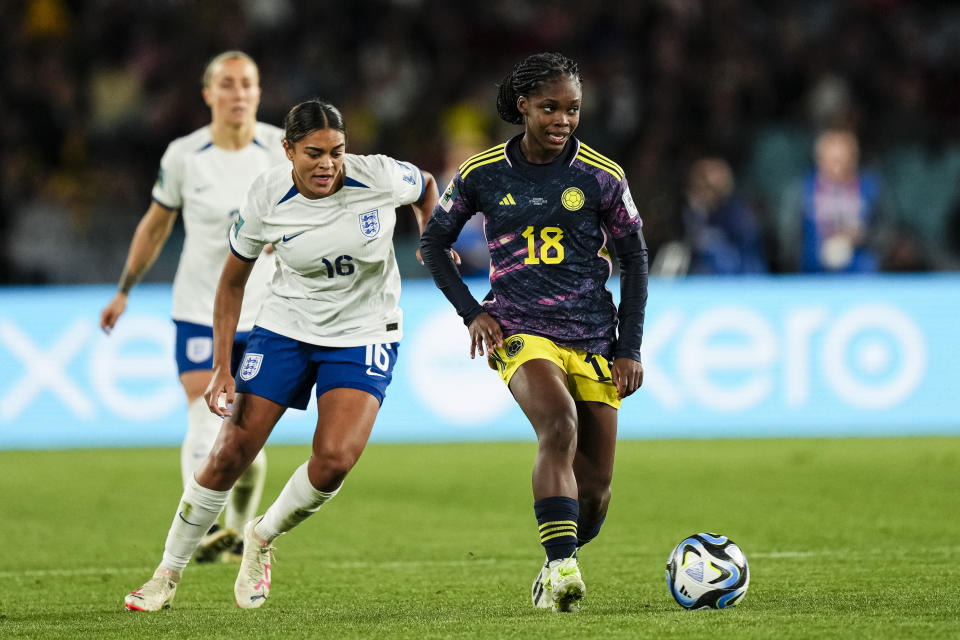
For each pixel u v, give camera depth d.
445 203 17.39
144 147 55.81
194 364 23.09
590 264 17.08
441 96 58.81
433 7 61.34
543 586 16.31
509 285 17.09
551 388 16.22
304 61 58.94
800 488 31.98
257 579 17.50
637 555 22.48
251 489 22.11
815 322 44.12
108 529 26.64
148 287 50.91
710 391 43.75
